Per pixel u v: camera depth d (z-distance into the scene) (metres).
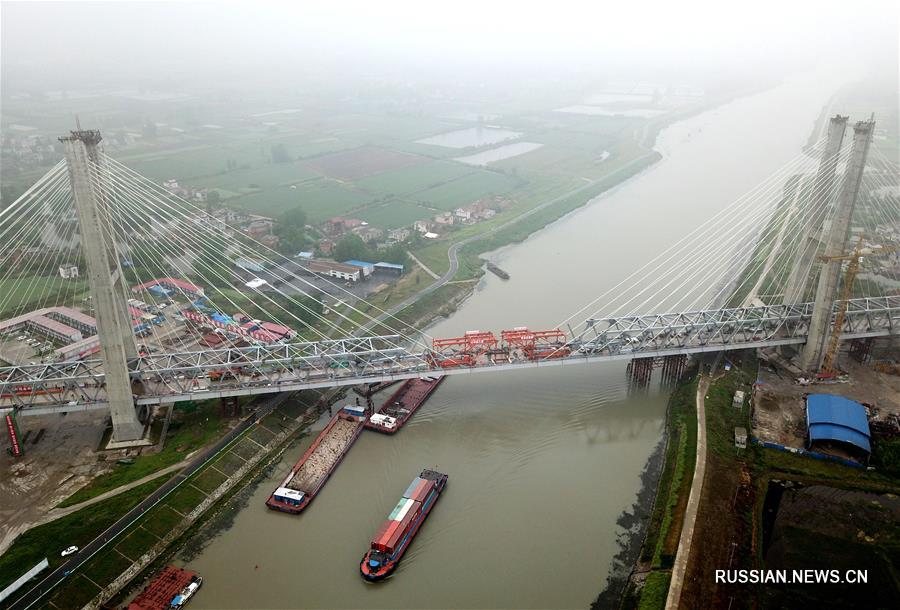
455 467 114.50
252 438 120.06
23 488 107.12
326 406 132.12
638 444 121.19
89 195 103.38
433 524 101.25
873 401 126.31
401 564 93.75
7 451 116.31
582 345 132.50
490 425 126.62
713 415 121.62
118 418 116.06
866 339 139.25
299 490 106.88
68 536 96.62
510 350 134.62
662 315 134.88
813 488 104.88
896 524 97.62
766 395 129.50
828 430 111.94
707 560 89.75
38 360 144.88
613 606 86.44
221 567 94.06
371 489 109.19
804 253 142.75
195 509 103.81
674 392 136.62
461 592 89.12
